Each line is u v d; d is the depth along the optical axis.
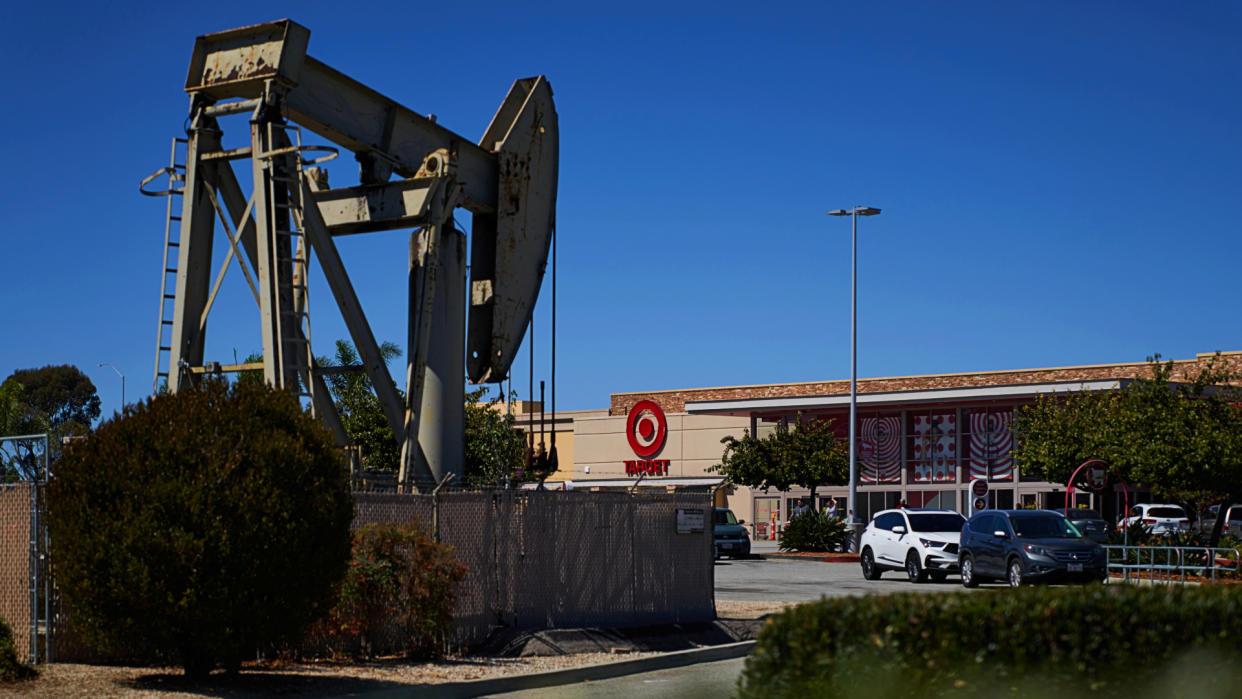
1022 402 48.31
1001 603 7.30
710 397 64.69
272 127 16.45
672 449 64.50
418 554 14.65
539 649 15.05
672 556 17.67
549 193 21.09
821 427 47.38
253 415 12.01
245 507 11.42
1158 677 7.16
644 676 14.19
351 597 14.05
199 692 11.27
